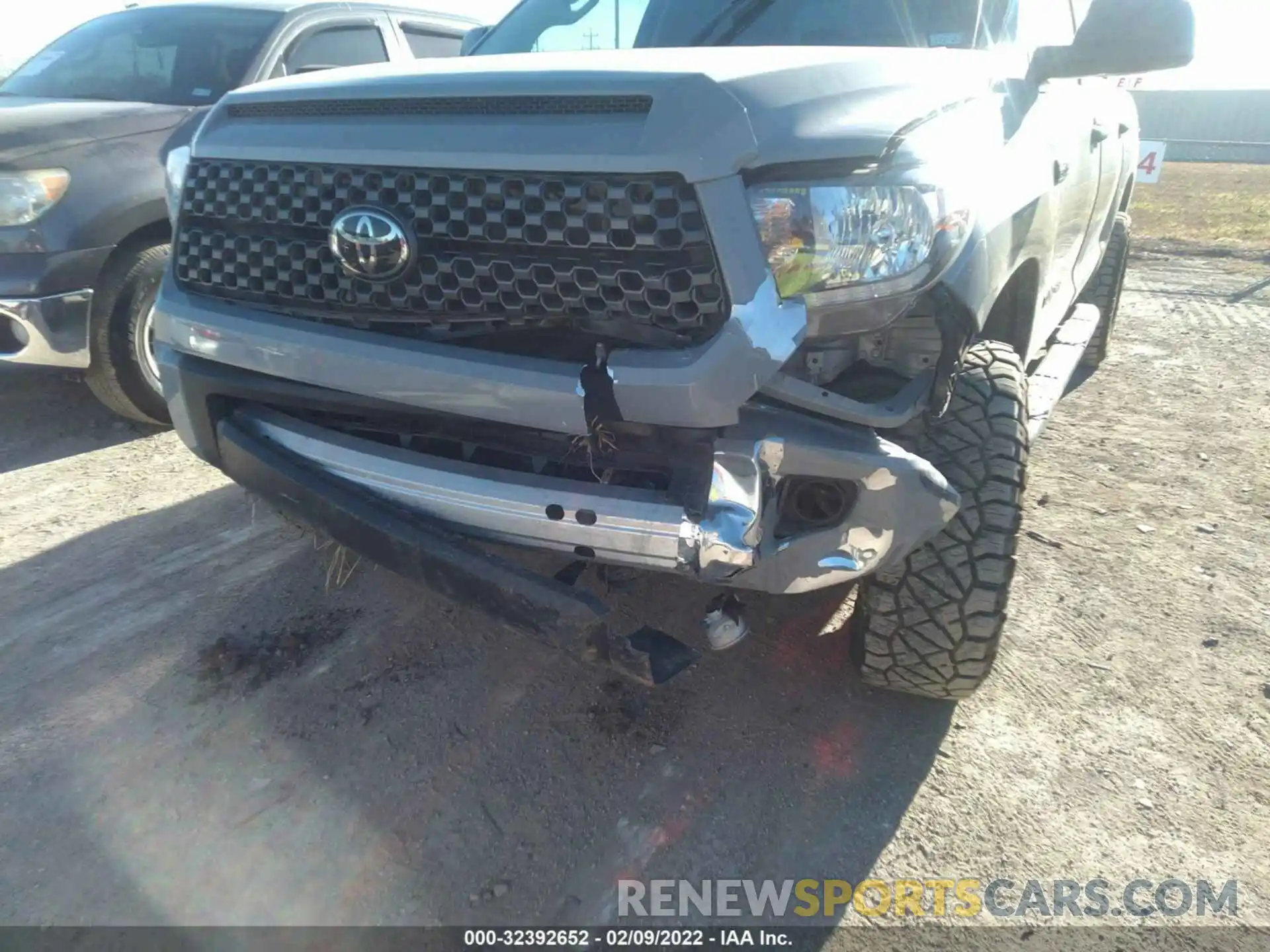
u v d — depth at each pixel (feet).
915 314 6.37
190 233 7.72
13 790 7.22
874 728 8.13
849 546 6.25
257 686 8.50
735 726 8.12
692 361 5.57
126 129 12.94
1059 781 7.57
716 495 5.85
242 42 15.30
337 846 6.81
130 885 6.43
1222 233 42.34
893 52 7.36
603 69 5.96
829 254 5.62
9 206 11.87
